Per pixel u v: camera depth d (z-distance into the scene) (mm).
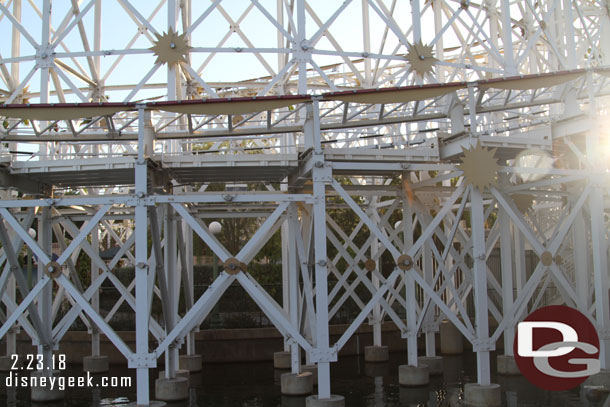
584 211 21656
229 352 26578
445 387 20953
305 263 19109
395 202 22750
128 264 38438
